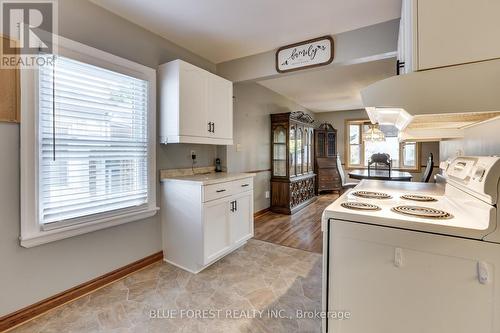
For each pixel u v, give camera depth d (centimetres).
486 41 84
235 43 273
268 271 231
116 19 214
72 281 188
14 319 159
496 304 92
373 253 114
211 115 272
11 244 158
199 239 228
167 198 251
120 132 216
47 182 171
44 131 169
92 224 195
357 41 242
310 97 523
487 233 92
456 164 138
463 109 87
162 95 246
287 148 448
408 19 109
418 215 113
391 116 146
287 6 205
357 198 159
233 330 155
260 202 438
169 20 225
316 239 317
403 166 598
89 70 193
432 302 102
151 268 239
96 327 158
